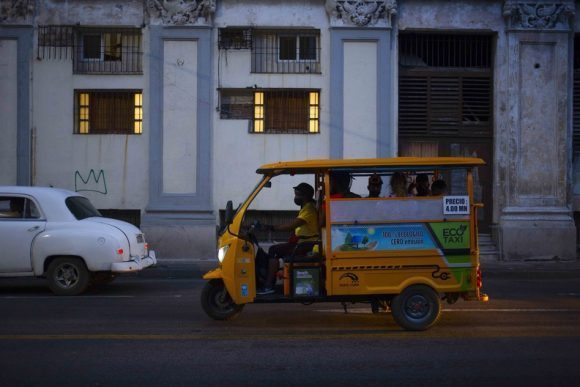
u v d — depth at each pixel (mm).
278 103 17688
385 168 8516
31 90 17359
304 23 17516
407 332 8445
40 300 11031
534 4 17578
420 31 17766
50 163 17422
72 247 11453
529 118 17625
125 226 12039
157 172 17281
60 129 17422
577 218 18047
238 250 8703
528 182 17609
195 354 7301
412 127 17922
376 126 17422
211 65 17422
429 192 8820
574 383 6258
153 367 6781
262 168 8695
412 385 6195
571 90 17734
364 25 17375
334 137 17375
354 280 8453
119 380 6340
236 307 9203
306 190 9062
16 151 17344
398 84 17828
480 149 17938
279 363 6938
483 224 17969
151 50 17297
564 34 17625
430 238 8516
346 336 8219
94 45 17719
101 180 17438
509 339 8031
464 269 8547
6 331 8477
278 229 8797
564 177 17578
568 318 9430
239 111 17688
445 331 8508
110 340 7969
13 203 11680
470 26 17688
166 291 12266
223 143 17500
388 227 8484
